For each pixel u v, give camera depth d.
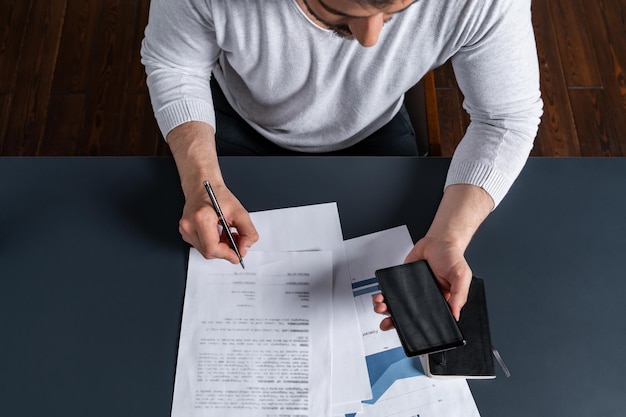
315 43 0.95
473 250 0.93
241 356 0.85
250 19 0.93
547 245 0.93
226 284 0.90
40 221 0.95
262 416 0.81
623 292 0.90
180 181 0.98
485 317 0.86
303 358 0.85
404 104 1.32
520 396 0.82
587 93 1.99
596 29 2.09
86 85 1.98
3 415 0.81
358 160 1.00
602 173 0.99
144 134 1.92
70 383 0.84
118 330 0.87
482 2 0.89
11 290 0.90
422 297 0.83
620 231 0.94
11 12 2.06
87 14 2.07
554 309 0.88
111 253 0.93
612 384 0.83
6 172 0.98
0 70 1.99
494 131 1.01
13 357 0.85
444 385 0.83
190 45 1.00
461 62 1.00
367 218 0.95
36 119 1.93
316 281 0.90
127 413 0.82
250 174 0.99
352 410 0.82
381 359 0.85
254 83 1.08
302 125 1.15
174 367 0.85
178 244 0.93
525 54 0.96
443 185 0.98
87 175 0.99
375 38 0.76
